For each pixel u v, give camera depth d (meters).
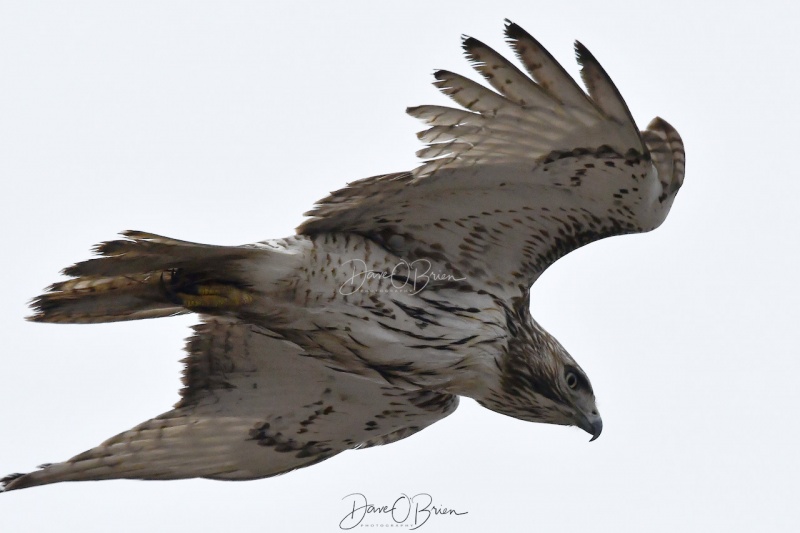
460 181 12.18
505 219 12.73
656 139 13.09
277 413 14.45
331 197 12.13
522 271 13.32
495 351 13.38
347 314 12.58
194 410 14.29
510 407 13.95
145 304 12.04
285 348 14.08
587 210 12.52
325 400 14.45
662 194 12.58
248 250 11.94
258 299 12.25
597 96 11.21
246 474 14.46
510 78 11.25
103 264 11.30
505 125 11.62
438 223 12.73
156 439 14.07
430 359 13.06
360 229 12.69
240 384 14.36
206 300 12.09
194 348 14.27
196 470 14.18
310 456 14.66
